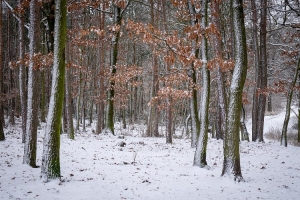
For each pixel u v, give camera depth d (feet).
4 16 87.30
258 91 62.95
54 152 25.57
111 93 70.38
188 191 24.17
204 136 34.88
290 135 85.76
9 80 82.79
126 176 28.86
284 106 136.67
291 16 55.57
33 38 30.81
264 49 67.87
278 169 35.32
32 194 21.47
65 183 24.84
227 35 69.82
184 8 39.47
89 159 37.37
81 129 97.25
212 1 38.45
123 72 64.90
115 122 133.08
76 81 89.04
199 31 26.96
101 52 82.12
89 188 23.80
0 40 46.06
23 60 32.60
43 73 71.92
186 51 28.22
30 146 31.40
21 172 28.12
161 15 71.77
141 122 132.87
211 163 38.32
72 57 77.97
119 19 67.26
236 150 27.84
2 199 19.99
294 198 23.02
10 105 80.84
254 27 69.67
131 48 114.32
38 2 33.01
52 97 25.71
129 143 55.88
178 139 72.90
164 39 28.12
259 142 66.08
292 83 58.08
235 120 27.71
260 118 67.26
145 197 22.17
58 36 25.80
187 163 37.47
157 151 47.26
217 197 22.68
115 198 21.52
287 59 75.36
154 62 73.00
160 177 28.91
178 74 44.47
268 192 24.52
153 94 81.46
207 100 35.06
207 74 34.86
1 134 47.75
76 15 73.20
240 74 27.48
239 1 27.27
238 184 26.55
